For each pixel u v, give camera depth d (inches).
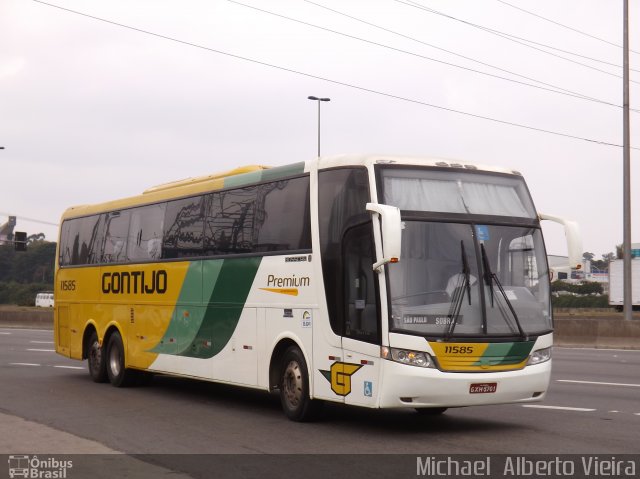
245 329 537.3
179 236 621.9
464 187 461.4
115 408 558.9
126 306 685.9
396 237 410.3
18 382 724.0
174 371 616.1
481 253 446.9
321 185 482.0
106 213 737.0
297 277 491.8
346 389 450.0
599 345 1211.9
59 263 812.6
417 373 421.4
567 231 465.4
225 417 516.1
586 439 428.8
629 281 1228.5
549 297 462.3
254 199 542.0
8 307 3006.9
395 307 427.2
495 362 434.6
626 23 1249.4
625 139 1242.6
